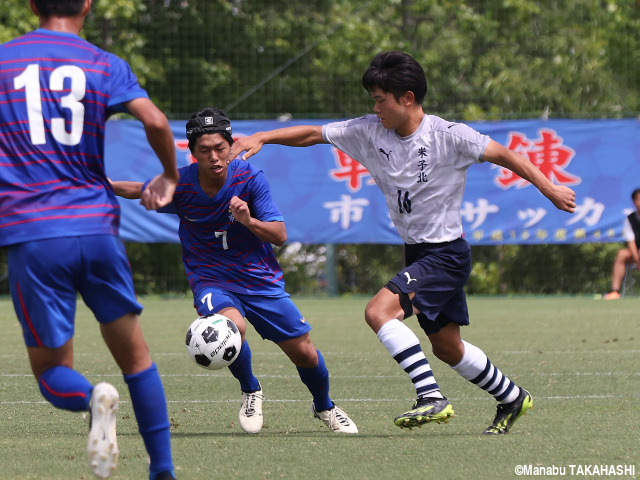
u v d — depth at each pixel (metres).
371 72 18.17
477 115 70.12
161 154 12.55
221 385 26.64
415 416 17.41
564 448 17.06
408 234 18.73
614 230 58.50
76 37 12.91
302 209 58.66
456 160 18.17
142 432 13.24
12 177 12.35
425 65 75.19
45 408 22.33
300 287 72.12
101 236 12.52
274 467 15.61
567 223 58.44
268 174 58.53
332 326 44.56
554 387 25.38
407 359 17.81
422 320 18.84
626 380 26.61
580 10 77.31
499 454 16.56
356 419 21.05
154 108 12.46
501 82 74.69
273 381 27.36
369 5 77.12
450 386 25.84
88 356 33.97
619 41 76.19
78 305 59.19
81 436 18.62
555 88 74.94
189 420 21.06
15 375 28.64
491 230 58.38
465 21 76.19
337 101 77.75
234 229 19.61
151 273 73.25
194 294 20.11
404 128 18.39
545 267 71.81
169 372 29.45
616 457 16.19
